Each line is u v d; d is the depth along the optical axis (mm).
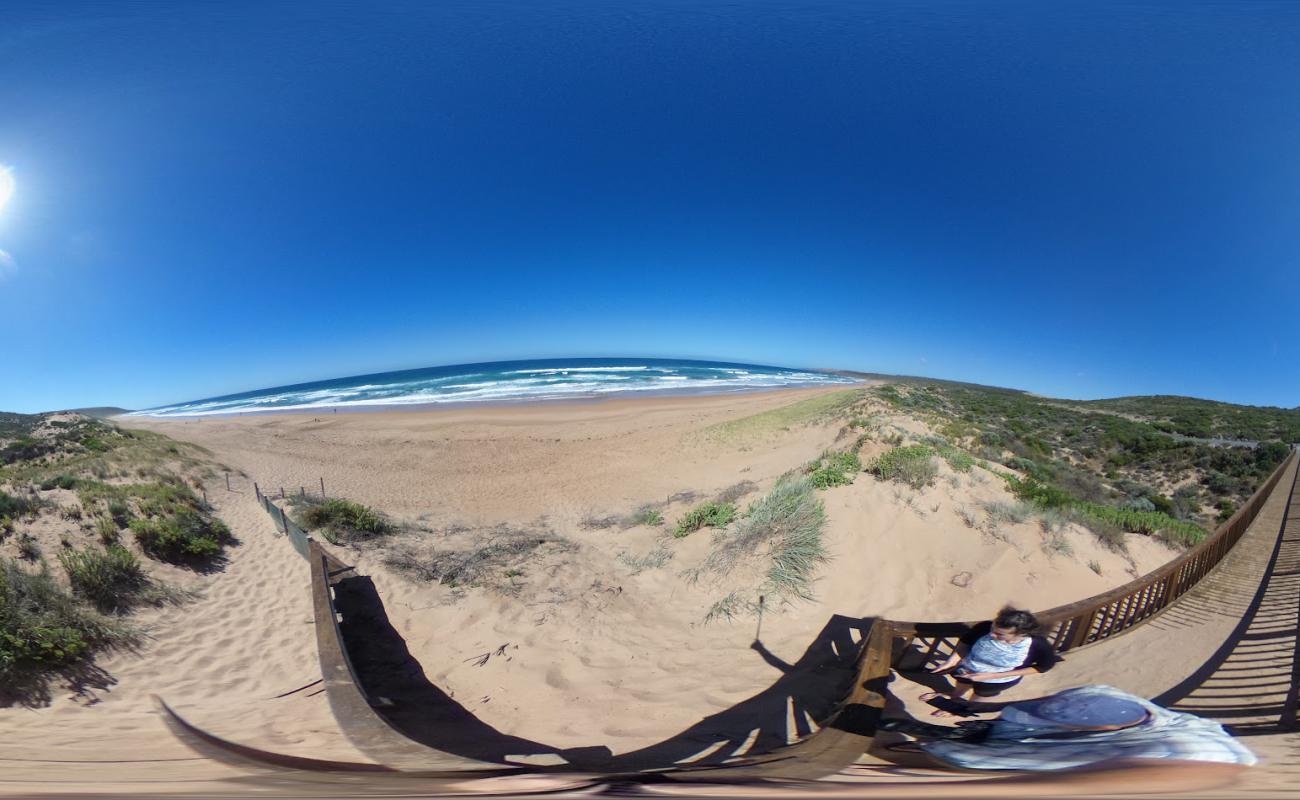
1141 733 2078
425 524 13805
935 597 7051
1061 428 31125
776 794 1488
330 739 4152
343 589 8656
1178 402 48656
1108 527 9266
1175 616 6410
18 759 2914
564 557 10023
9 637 5598
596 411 39875
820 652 6211
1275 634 5598
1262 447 23438
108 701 5539
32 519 8781
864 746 2484
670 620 7500
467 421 36031
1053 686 4539
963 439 17797
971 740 2383
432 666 6375
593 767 3596
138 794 1668
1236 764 1856
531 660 6402
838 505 8844
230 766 2486
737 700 5285
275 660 6805
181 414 57562
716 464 20188
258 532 11633
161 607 7875
